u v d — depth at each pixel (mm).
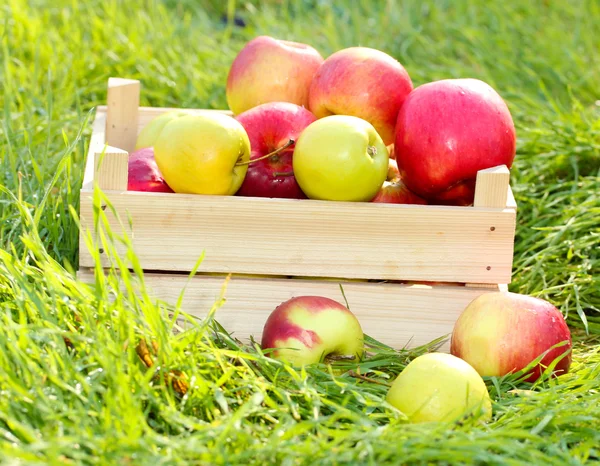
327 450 1323
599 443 1458
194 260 1812
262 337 1746
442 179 1872
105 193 1762
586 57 3961
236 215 1786
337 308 1710
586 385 1622
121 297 1478
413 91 1940
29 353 1450
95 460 1242
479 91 1873
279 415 1466
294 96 2219
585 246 2273
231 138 1754
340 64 2012
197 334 1525
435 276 1839
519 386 1714
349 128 1774
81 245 1785
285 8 4309
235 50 3879
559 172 2809
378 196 1989
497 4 4449
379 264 1828
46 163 2377
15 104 2934
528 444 1440
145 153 1957
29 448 1198
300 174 1814
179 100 3303
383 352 1805
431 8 4453
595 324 2098
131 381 1406
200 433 1346
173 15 4129
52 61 3209
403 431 1368
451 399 1509
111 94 2381
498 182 1804
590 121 3016
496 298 1738
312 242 1811
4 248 2020
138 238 1790
